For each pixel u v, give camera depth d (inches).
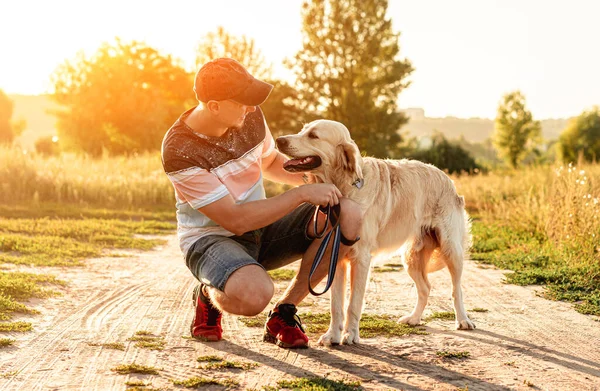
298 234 155.7
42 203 550.6
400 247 192.2
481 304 220.8
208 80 132.3
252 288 130.4
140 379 130.6
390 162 192.4
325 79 1685.5
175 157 135.6
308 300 220.7
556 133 6998.0
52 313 191.5
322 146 168.4
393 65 1688.0
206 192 135.0
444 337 174.1
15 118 3927.2
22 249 304.0
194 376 133.2
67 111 1914.4
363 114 1624.0
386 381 132.7
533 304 220.5
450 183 201.5
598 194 344.2
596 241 293.9
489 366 145.9
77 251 315.3
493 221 474.0
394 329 180.7
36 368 136.9
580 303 221.1
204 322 165.2
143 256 325.7
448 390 127.6
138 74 1950.1
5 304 187.9
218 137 140.7
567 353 158.6
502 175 886.4
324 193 140.7
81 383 127.5
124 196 602.5
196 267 141.7
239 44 1635.1
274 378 133.1
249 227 136.6
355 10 1688.0
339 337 163.8
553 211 358.9
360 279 167.0
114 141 1855.3
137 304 209.8
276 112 1753.2
